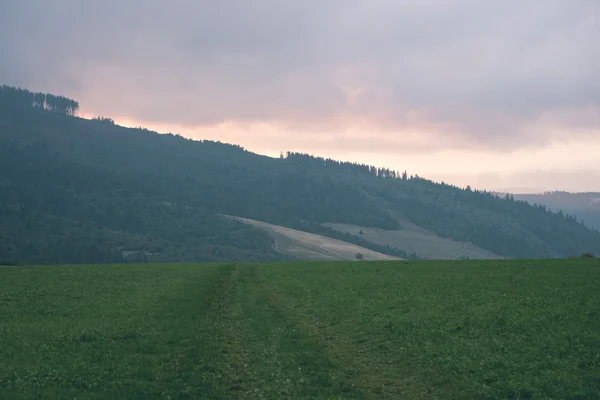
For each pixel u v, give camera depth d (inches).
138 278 2329.0
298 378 794.8
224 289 1929.1
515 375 775.1
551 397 688.4
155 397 705.0
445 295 1566.2
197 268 2960.1
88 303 1561.3
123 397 694.5
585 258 3043.8
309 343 1010.7
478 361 852.6
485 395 711.7
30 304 1545.3
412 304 1424.7
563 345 906.1
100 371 813.9
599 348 879.1
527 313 1192.8
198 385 757.9
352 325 1186.0
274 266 3127.5
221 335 1092.5
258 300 1603.1
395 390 747.4
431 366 851.4
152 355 919.7
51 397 682.8
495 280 1850.4
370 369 853.2
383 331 1106.1
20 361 865.5
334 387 747.4
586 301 1312.7
